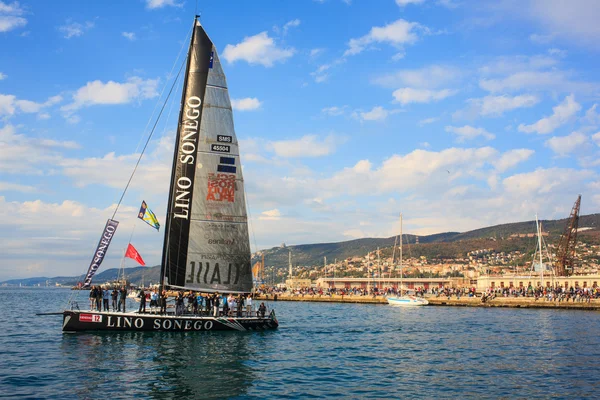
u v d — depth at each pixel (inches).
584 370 955.3
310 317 2242.9
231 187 1390.3
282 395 748.6
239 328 1380.4
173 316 1298.0
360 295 4222.4
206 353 1064.2
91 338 1222.9
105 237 1357.0
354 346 1254.3
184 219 1349.7
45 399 697.0
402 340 1384.1
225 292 1379.2
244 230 1401.3
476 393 774.5
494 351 1189.7
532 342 1352.1
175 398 716.7
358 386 813.9
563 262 4997.5
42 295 6712.6
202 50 1382.9
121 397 714.2
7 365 917.8
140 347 1109.1
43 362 945.5
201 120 1373.0
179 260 1341.0
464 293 3695.9
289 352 1127.6
